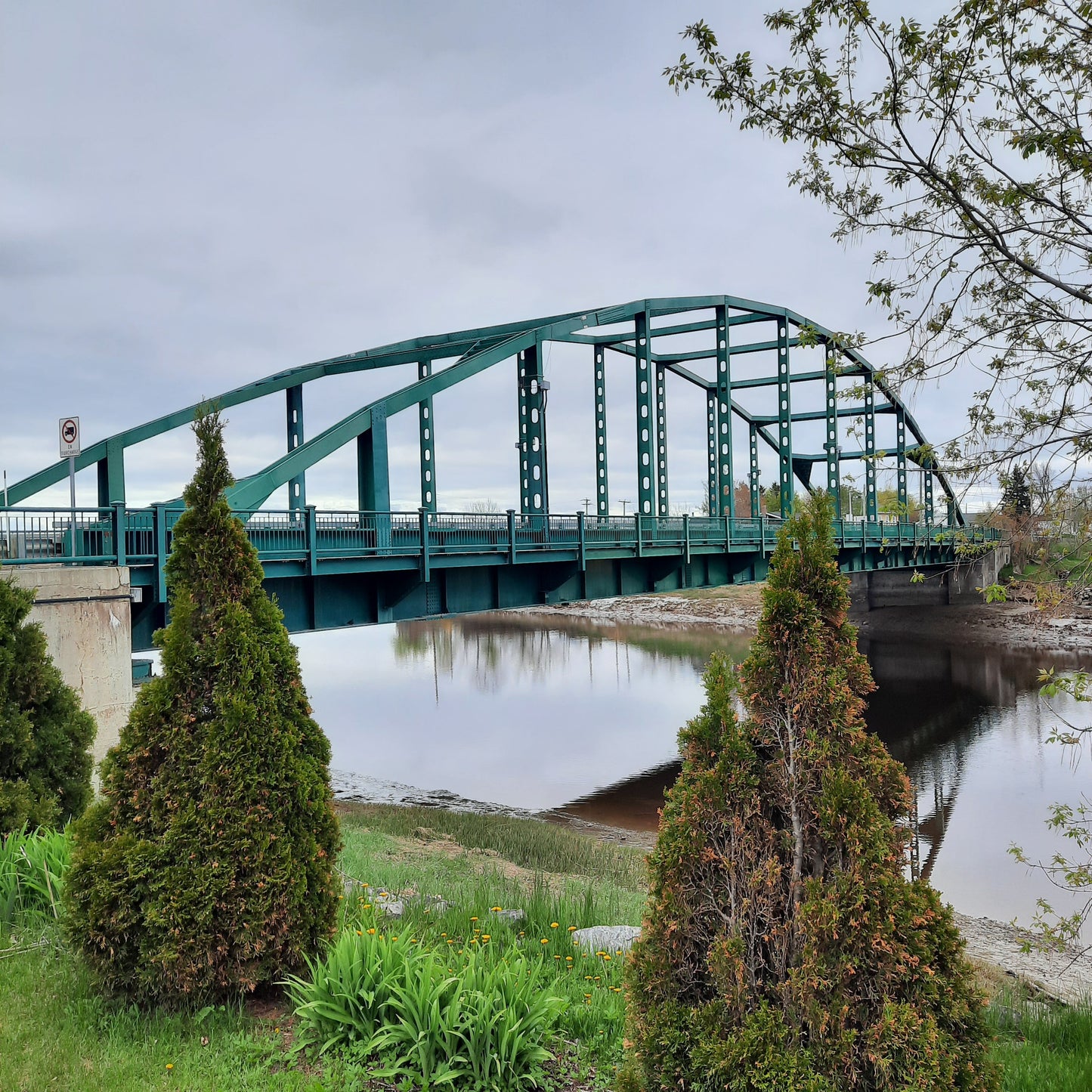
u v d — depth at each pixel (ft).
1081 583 22.86
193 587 18.57
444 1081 14.88
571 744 99.50
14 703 25.29
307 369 99.50
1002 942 44.42
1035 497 23.09
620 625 230.89
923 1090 11.42
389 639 230.07
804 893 13.04
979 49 19.69
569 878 42.91
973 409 22.66
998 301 22.18
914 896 12.50
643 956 13.65
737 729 13.98
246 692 17.87
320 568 55.57
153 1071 14.80
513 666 169.17
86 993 17.35
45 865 21.17
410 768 88.22
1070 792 76.74
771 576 14.47
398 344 109.70
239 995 17.24
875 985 12.32
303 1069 15.37
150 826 17.52
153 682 18.15
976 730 101.60
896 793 13.28
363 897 24.49
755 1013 12.84
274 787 17.88
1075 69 19.58
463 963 18.48
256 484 61.67
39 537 40.22
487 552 68.54
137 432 75.10
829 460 173.37
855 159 20.66
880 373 22.66
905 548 150.10
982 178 21.09
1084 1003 30.58
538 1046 15.98
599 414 132.98
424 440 96.63
